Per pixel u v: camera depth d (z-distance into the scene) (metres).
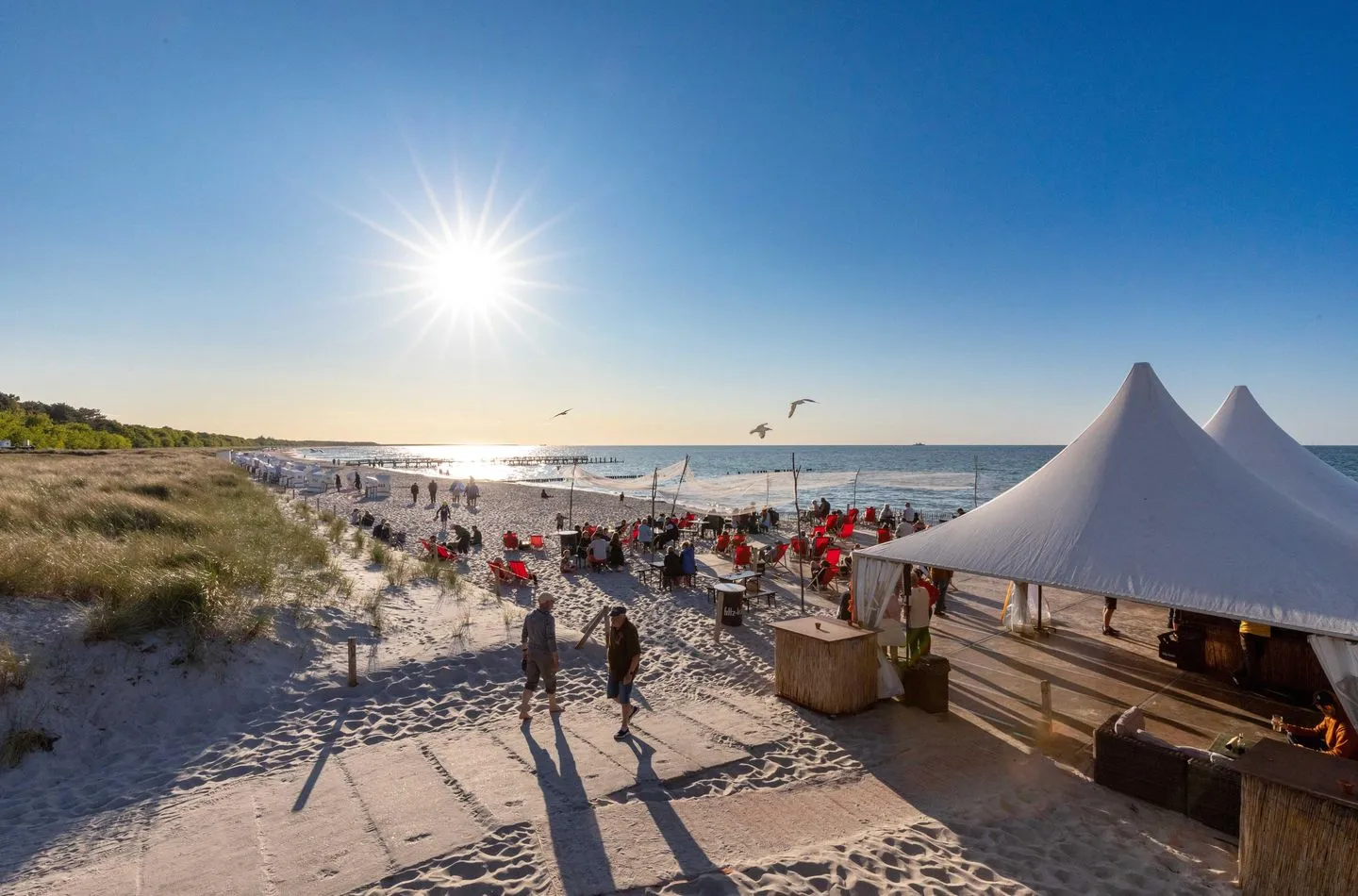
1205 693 7.81
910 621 8.34
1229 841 4.80
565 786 5.49
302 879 4.25
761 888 4.09
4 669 6.48
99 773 5.82
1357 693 4.84
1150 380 7.91
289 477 40.62
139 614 7.84
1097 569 6.23
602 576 15.58
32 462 31.31
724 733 6.63
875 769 5.93
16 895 4.11
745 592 12.04
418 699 7.65
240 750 6.32
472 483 31.66
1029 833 4.90
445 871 4.32
